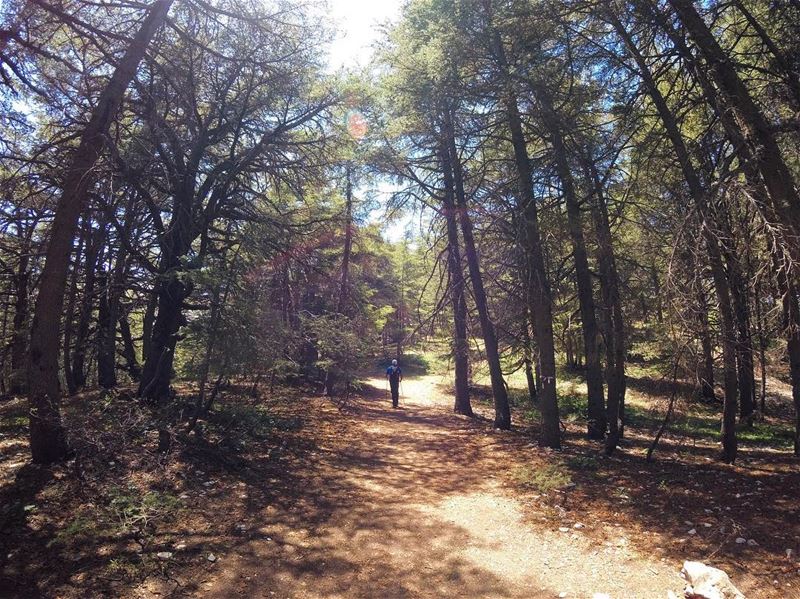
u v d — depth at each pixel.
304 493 8.28
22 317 14.85
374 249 22.78
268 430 12.16
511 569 5.73
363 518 7.29
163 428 8.94
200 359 9.85
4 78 8.45
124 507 6.60
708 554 5.70
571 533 6.63
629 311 14.23
